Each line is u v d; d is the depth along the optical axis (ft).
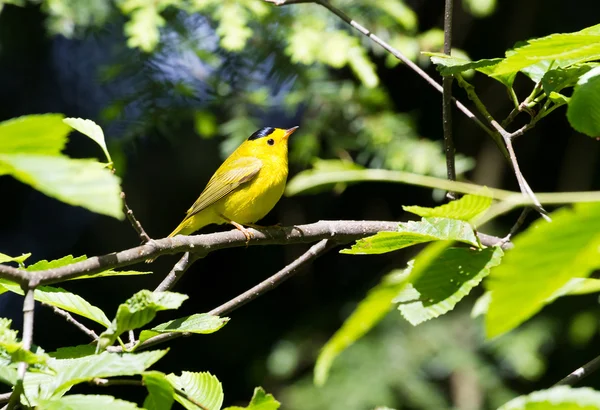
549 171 48.75
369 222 19.97
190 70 44.39
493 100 47.16
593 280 8.55
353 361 40.01
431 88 48.85
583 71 14.29
